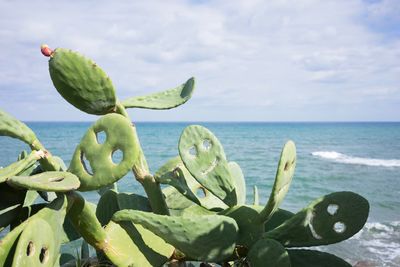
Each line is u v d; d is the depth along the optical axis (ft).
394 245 18.17
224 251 4.61
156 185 5.38
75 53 4.53
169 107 5.48
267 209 4.68
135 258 4.54
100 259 4.98
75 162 4.36
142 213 4.56
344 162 69.10
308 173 53.57
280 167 4.37
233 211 4.99
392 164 66.54
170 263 4.99
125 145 4.22
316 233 4.92
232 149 95.86
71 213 4.22
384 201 32.55
